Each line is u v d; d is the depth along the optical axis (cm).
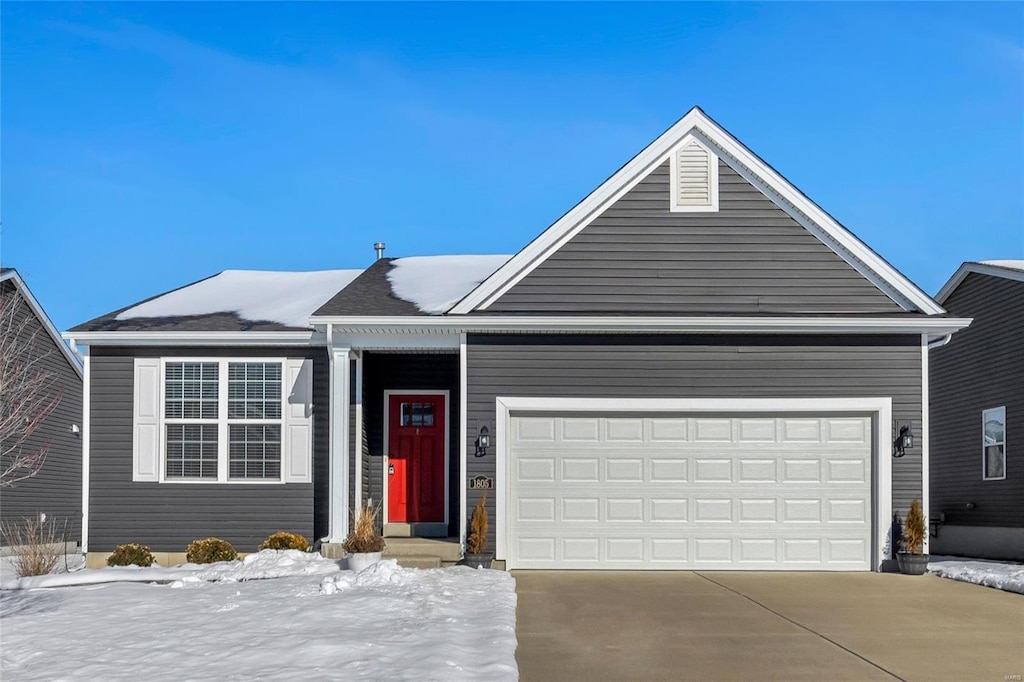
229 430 1803
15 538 2378
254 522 1784
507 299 1661
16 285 2373
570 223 1677
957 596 1383
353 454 1733
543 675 936
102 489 1794
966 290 2275
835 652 1034
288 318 1861
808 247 1683
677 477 1642
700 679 925
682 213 1684
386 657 955
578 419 1650
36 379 2142
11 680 914
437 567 1583
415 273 2006
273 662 947
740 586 1460
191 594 1366
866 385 1648
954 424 2325
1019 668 970
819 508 1641
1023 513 1997
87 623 1167
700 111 1692
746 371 1650
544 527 1631
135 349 1809
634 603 1310
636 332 1648
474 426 1636
